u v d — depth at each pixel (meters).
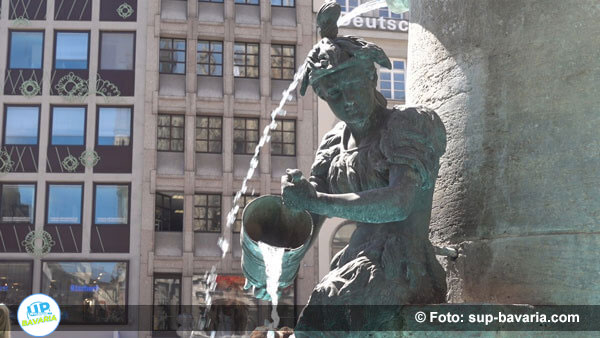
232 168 30.16
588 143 2.46
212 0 31.19
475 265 2.61
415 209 2.30
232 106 30.53
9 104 29.61
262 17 31.31
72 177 29.12
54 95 29.67
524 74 2.62
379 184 2.27
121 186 29.38
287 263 2.24
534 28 2.63
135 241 28.86
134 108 29.83
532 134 2.56
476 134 2.70
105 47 30.28
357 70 2.23
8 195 29.03
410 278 2.24
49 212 29.05
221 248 29.42
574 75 2.53
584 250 2.38
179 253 29.08
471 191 2.67
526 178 2.54
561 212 2.44
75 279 28.58
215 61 30.92
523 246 2.49
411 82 3.10
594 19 2.55
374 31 30.44
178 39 30.84
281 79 31.31
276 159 30.62
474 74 2.75
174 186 29.61
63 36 30.22
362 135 2.35
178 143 30.06
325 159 2.51
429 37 2.98
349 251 2.34
